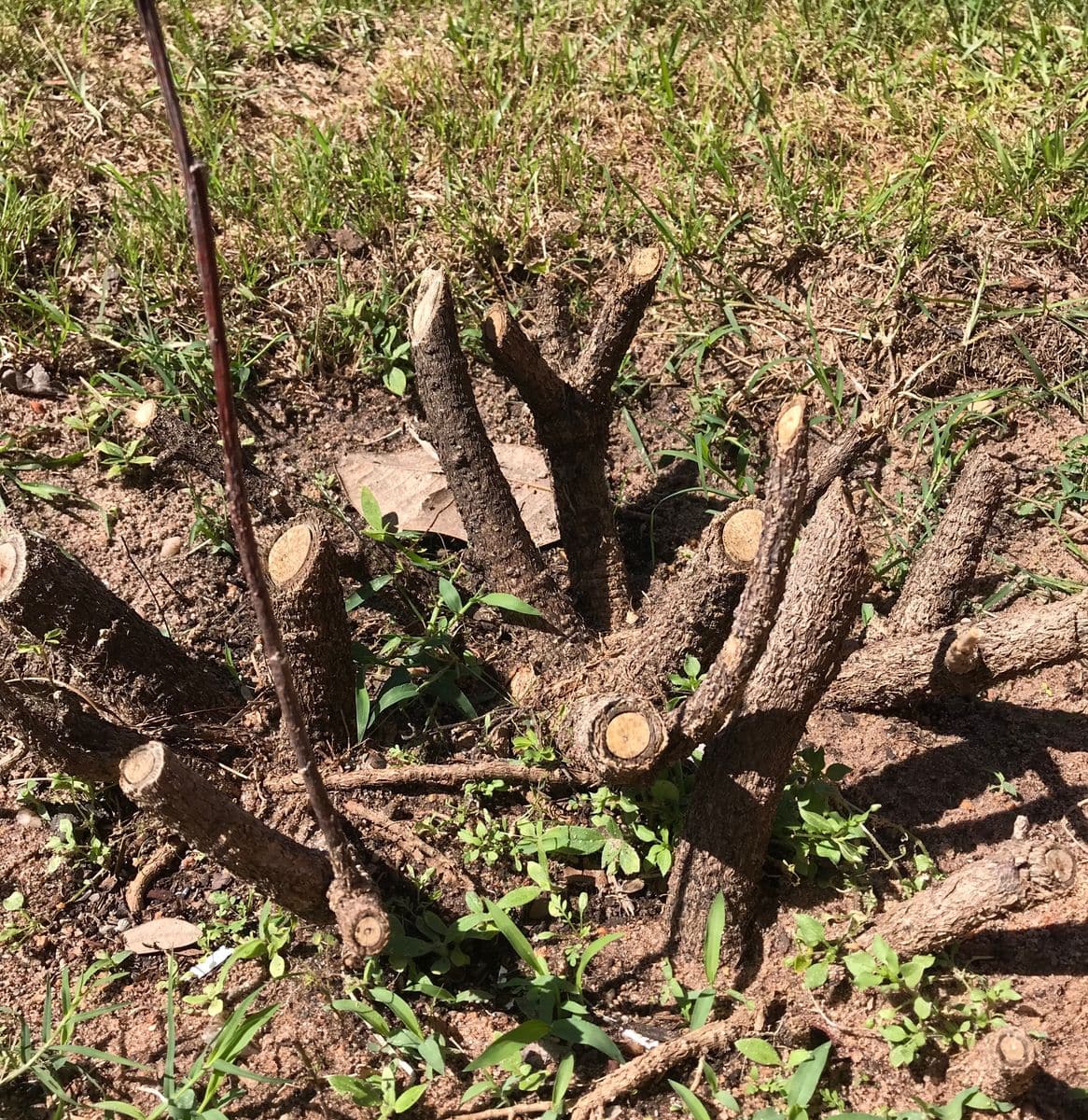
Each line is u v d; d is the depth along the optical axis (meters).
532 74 1.27
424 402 0.88
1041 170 1.17
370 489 1.00
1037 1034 0.76
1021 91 1.26
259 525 0.98
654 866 0.84
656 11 1.36
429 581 0.97
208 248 0.55
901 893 0.82
